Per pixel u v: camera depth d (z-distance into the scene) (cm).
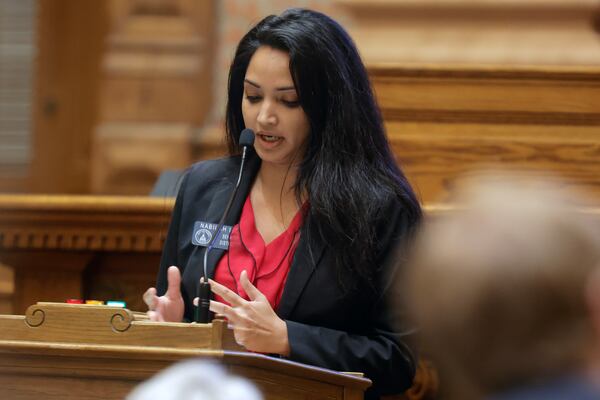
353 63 588
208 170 609
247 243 573
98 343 473
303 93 570
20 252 766
